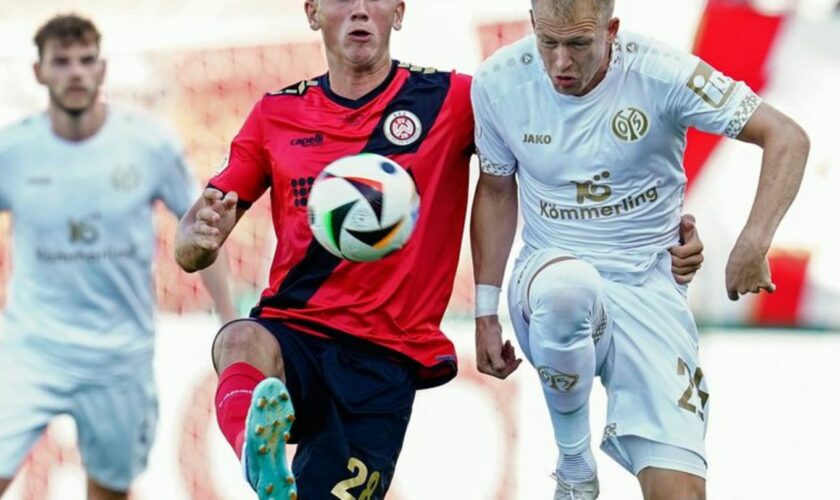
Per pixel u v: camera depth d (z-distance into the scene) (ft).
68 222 109.50
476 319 76.84
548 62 68.59
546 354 71.82
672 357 73.77
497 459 106.42
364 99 75.77
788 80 106.01
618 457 74.79
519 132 72.95
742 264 69.31
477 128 74.64
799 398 104.27
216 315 111.14
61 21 109.19
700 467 72.64
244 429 66.90
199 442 110.52
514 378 106.73
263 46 112.98
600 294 71.05
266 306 75.51
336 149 75.15
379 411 74.69
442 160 75.41
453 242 76.28
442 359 76.13
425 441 106.83
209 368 110.83
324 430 74.49
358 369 74.54
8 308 110.52
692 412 73.41
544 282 70.90
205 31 113.19
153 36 113.50
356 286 74.49
